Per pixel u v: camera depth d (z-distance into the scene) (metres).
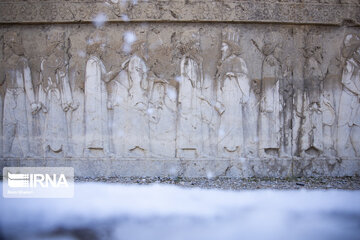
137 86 8.51
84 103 8.59
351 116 8.67
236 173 8.48
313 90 8.64
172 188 7.41
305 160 8.58
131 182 7.96
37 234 4.65
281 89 8.60
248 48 8.62
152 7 8.45
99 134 8.53
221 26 8.61
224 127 8.52
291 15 8.56
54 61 8.58
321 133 8.64
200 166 8.45
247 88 8.56
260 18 8.51
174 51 8.55
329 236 4.57
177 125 8.53
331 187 7.68
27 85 8.65
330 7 8.61
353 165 8.64
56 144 8.59
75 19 8.50
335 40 8.68
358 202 6.26
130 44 8.58
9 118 8.67
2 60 8.70
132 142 8.52
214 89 8.58
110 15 8.48
